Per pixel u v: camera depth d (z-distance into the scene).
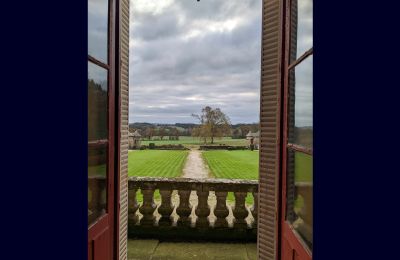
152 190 6.03
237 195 6.00
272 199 3.62
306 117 2.48
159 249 5.55
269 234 3.65
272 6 3.70
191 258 5.23
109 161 3.04
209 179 6.18
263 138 3.78
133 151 35.72
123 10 3.92
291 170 2.97
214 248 5.63
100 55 2.93
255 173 17.44
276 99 3.61
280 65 3.20
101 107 2.97
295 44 2.87
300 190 2.65
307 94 2.45
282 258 3.07
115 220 3.20
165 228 5.98
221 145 42.19
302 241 2.46
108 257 3.03
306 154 2.46
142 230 6.01
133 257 5.23
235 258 5.25
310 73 2.35
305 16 2.52
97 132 2.89
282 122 3.16
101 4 2.94
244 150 39.38
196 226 5.98
